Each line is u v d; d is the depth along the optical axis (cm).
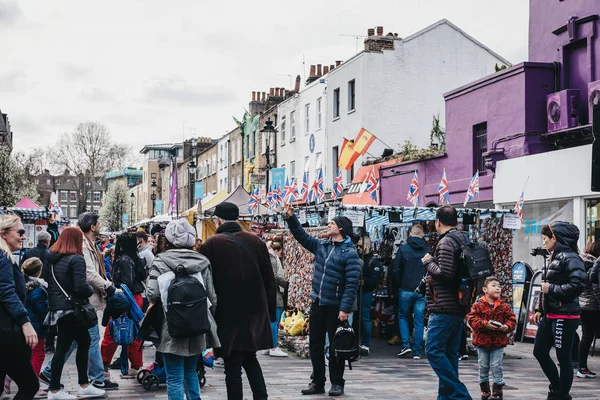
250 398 792
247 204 2203
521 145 1744
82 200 8412
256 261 654
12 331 522
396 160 2580
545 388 873
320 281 804
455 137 2142
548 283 740
